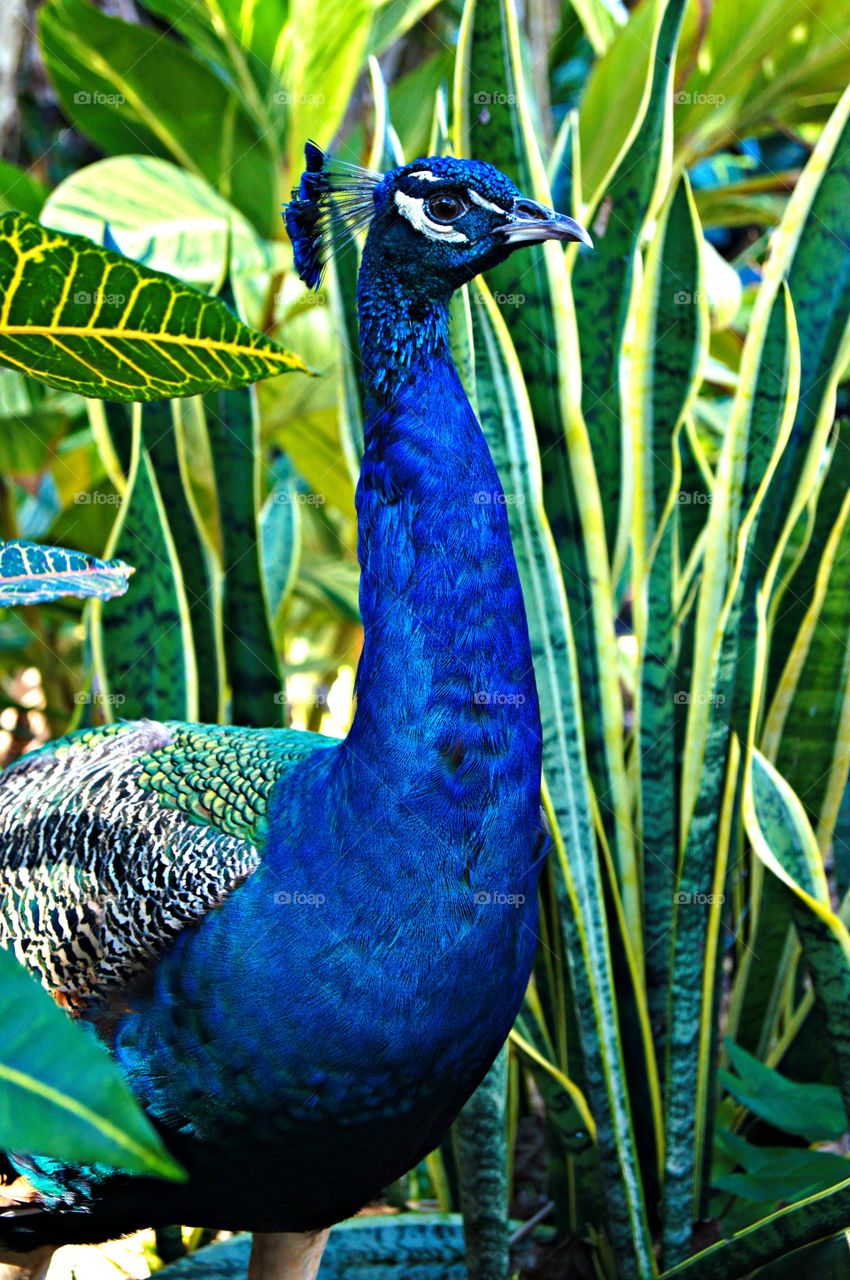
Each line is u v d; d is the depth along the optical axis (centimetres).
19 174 325
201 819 167
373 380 166
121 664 238
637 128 209
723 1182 201
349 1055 154
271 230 316
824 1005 186
